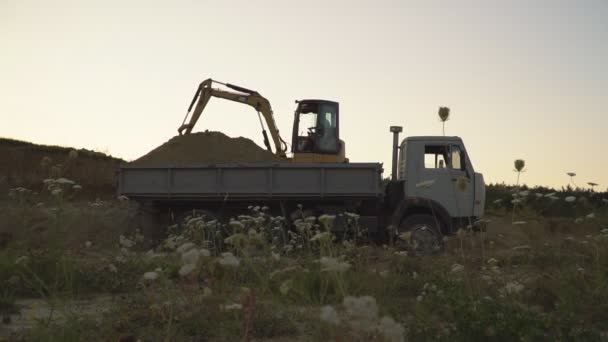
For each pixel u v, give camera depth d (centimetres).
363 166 1330
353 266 676
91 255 1016
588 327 424
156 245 1308
